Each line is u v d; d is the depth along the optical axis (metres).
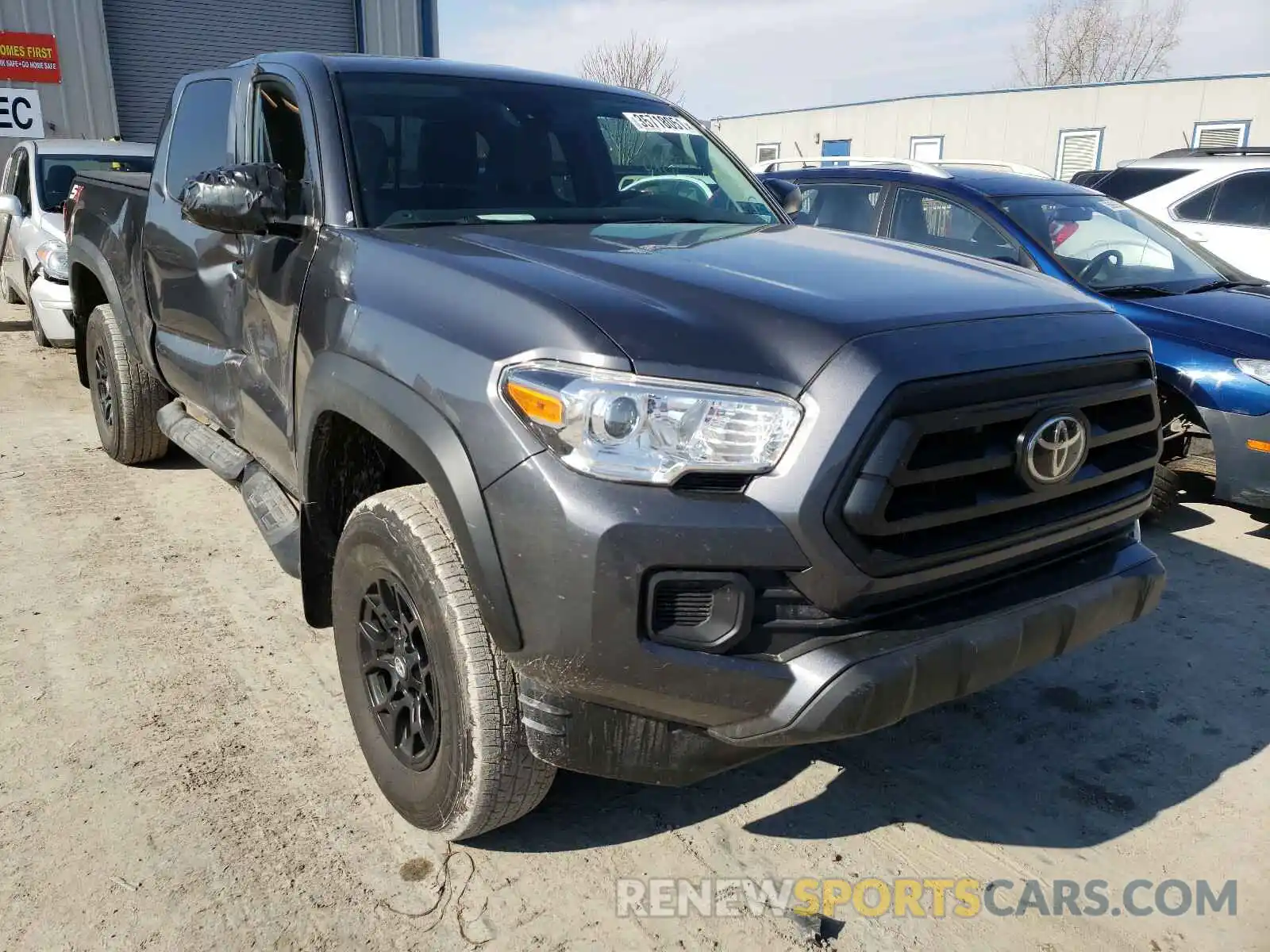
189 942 2.18
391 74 3.23
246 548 4.34
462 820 2.34
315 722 3.04
